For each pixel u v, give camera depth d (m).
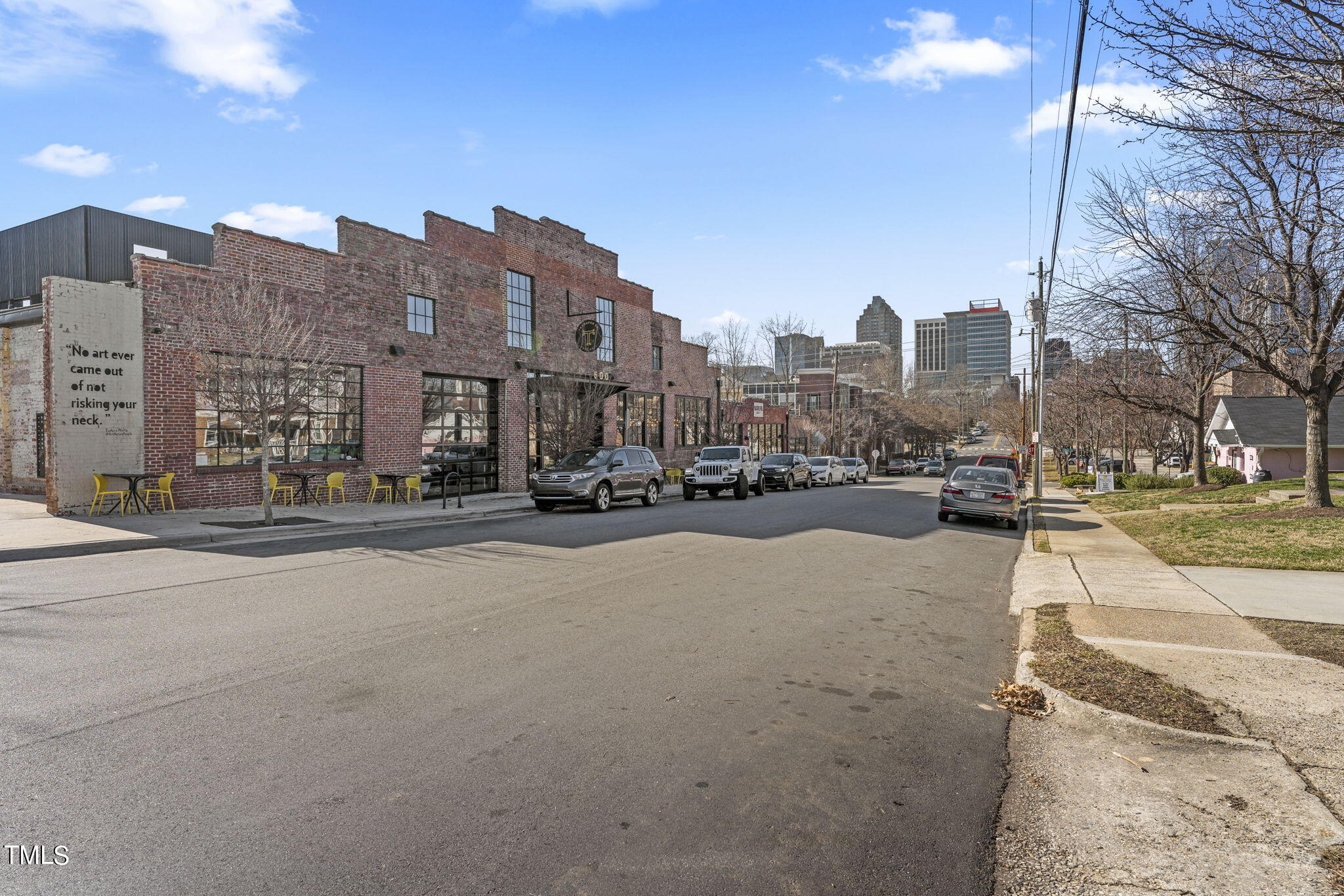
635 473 21.02
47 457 14.34
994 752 4.49
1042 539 15.06
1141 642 6.60
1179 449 47.03
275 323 14.88
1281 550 11.33
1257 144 8.30
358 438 19.75
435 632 6.78
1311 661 5.98
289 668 5.65
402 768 4.02
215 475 16.50
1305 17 6.64
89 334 14.60
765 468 32.12
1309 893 3.00
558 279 27.83
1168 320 13.81
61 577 9.16
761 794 3.84
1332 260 11.84
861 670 6.06
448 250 22.61
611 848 3.29
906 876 3.14
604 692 5.30
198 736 4.39
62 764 3.99
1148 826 3.58
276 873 3.04
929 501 25.61
